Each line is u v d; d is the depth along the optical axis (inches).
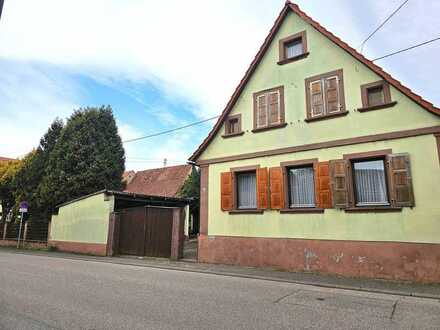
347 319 262.2
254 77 605.0
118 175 1032.8
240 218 571.2
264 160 563.8
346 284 401.4
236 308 285.9
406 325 250.1
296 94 549.6
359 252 454.3
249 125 593.0
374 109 472.4
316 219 495.5
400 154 442.0
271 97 576.4
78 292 336.8
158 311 270.8
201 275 473.4
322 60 533.6
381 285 395.2
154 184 1478.8
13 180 1083.9
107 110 1051.9
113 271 492.1
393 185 441.1
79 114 1034.1
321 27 538.3
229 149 608.7
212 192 615.5
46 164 1013.2
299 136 533.0
